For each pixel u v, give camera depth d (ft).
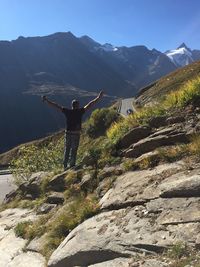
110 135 20.29
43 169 33.35
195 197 11.76
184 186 12.21
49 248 14.30
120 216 12.92
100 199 15.43
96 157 19.27
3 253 15.76
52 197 19.45
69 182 19.13
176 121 17.75
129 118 20.58
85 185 17.61
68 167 21.91
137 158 16.55
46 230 16.03
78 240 12.84
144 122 18.99
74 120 21.75
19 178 32.81
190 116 17.52
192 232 10.48
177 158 14.79
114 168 17.15
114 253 11.38
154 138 16.72
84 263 12.01
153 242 10.86
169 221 11.27
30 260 14.16
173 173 13.67
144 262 10.34
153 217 11.88
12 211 21.94
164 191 12.55
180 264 9.61
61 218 15.49
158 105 20.89
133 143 18.40
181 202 11.82
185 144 15.39
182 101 18.97
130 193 13.89
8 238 17.35
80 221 14.52
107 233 12.32
